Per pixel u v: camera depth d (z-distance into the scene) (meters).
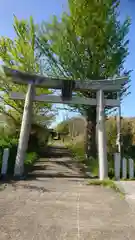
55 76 10.14
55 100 7.99
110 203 4.48
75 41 9.68
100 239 2.91
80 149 15.52
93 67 9.78
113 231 3.16
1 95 13.09
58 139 28.89
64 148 22.23
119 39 10.09
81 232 3.11
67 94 8.00
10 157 8.24
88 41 9.57
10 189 5.46
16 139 11.80
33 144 15.12
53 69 10.22
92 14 9.46
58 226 3.31
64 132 27.72
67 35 9.71
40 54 11.84
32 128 15.22
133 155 10.45
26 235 2.99
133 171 7.35
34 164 10.08
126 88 10.72
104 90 8.09
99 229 3.23
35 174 7.57
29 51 11.97
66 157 13.48
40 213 3.85
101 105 7.95
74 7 9.70
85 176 7.45
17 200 4.58
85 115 11.68
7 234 3.01
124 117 15.28
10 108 14.21
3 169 7.12
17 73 7.76
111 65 9.91
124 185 6.09
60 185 6.01
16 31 12.27
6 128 13.75
